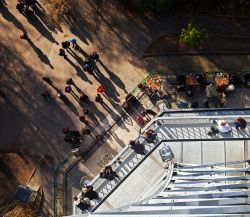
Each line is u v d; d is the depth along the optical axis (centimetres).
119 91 4362
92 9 4434
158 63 4359
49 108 4412
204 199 3092
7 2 4488
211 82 4262
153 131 3859
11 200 4325
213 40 4341
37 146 4394
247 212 2900
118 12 4422
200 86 4275
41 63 4434
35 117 4419
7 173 4384
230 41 4334
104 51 4409
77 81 4400
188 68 4331
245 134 3775
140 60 4378
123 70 4381
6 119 4438
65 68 4422
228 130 3766
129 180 3841
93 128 4350
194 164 3691
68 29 4441
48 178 4347
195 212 2941
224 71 4306
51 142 4381
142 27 4397
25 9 4453
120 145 4303
